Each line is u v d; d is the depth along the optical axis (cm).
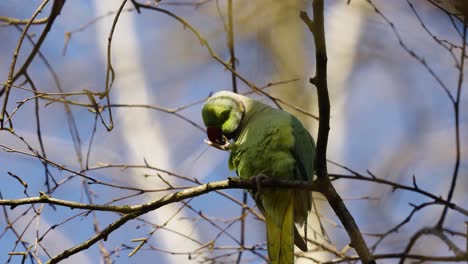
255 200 943
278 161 892
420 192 829
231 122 959
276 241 872
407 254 709
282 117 909
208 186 816
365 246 756
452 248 591
